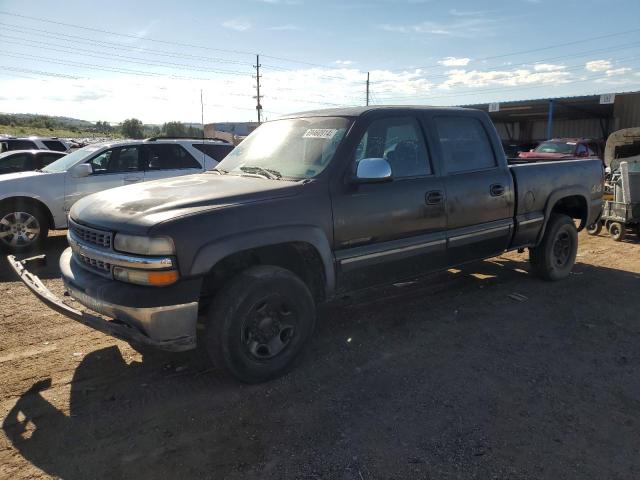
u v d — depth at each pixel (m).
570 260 6.23
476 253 5.14
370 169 3.88
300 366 3.94
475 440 3.01
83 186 8.24
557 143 18.94
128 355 4.16
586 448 2.95
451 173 4.81
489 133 5.30
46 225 7.96
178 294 3.20
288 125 4.68
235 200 3.53
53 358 4.10
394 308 5.20
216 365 3.53
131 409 3.36
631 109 30.48
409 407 3.36
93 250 3.46
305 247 3.84
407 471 2.74
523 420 3.22
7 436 3.06
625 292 5.77
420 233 4.53
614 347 4.31
